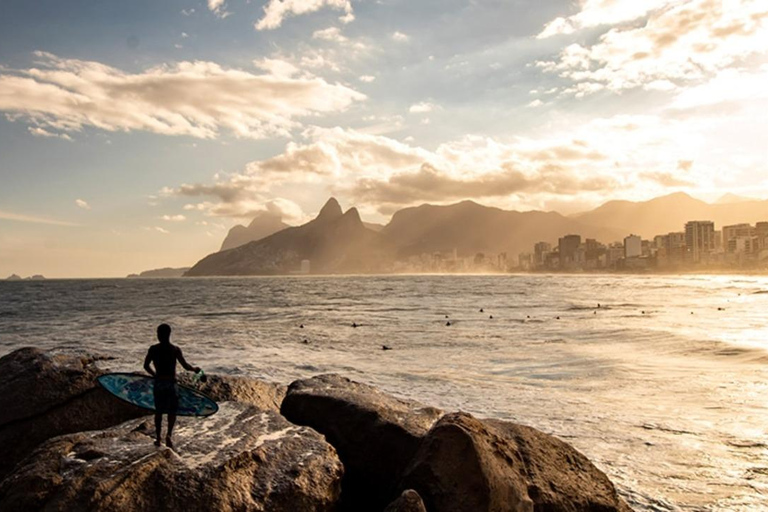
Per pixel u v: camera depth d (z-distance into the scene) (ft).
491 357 81.35
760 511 29.58
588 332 110.42
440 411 34.09
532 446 27.96
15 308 215.51
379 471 30.17
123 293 376.07
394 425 30.68
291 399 35.24
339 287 479.82
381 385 61.57
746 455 37.78
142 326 134.10
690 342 90.89
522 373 68.39
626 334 105.29
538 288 402.72
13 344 98.99
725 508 29.91
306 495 24.03
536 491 25.55
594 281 605.31
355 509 30.42
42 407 37.14
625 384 60.49
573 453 28.81
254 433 27.81
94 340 104.83
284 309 200.34
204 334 115.24
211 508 22.17
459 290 378.53
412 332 116.37
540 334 109.09
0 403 37.24
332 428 32.50
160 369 26.48
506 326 126.31
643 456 37.70
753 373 65.16
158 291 410.31
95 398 38.29
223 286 542.57
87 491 21.67
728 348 83.51
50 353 42.39
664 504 30.35
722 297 260.01
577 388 59.00
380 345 96.73
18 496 22.04
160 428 25.82
